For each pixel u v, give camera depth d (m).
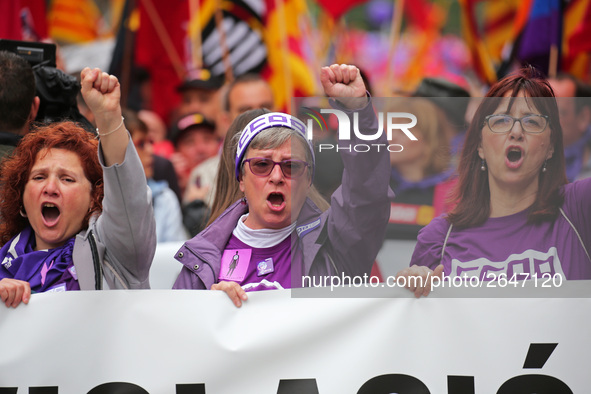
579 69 23.28
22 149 10.96
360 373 10.17
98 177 10.84
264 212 10.94
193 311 10.28
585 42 23.03
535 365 10.03
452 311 10.12
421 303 10.16
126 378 10.18
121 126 9.92
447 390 10.10
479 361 10.08
